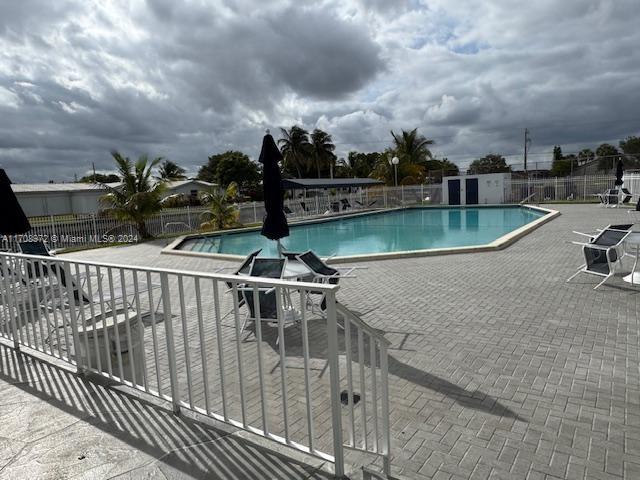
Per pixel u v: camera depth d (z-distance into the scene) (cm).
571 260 870
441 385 338
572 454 244
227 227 2159
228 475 223
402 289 682
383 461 228
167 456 241
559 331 455
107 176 6375
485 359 388
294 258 675
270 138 677
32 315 409
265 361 409
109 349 347
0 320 485
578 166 3441
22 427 276
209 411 271
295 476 222
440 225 2225
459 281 720
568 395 316
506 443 257
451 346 423
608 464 234
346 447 238
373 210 2934
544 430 271
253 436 261
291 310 550
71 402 309
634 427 271
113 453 245
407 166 4206
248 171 6091
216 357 425
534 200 2939
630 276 671
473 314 528
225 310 613
